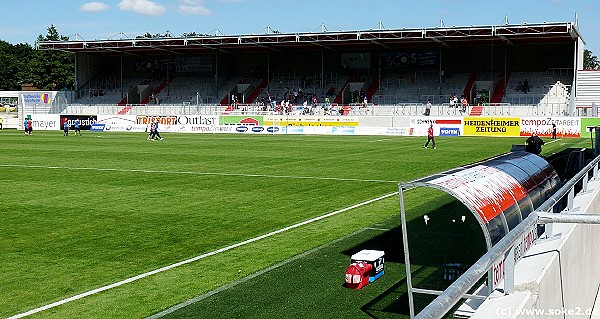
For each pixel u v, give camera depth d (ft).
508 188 24.70
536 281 15.34
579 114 173.78
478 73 212.23
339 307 25.93
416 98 209.05
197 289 29.01
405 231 22.02
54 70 341.62
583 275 23.04
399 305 26.03
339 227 43.65
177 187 64.80
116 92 235.40
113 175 75.56
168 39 205.46
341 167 85.87
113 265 33.78
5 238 40.42
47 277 31.53
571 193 25.13
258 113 201.46
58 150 116.57
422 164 90.79
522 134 168.45
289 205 53.62
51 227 43.96
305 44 205.46
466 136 171.42
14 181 69.51
